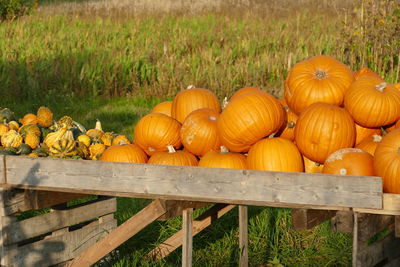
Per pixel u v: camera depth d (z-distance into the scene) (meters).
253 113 4.38
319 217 4.02
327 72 4.80
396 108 4.46
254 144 4.46
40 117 6.15
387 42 12.45
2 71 14.83
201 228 5.16
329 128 4.34
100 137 5.95
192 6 26.94
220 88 13.82
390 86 4.59
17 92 14.01
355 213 3.76
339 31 14.66
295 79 4.80
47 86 14.43
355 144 4.63
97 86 14.59
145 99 13.95
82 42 17.55
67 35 18.39
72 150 5.30
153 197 4.25
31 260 4.94
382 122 4.48
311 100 4.68
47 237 5.15
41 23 21.00
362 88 4.52
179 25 21.72
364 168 4.11
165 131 4.92
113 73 14.70
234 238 6.17
